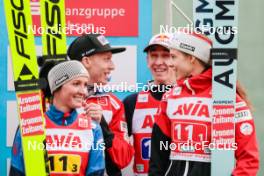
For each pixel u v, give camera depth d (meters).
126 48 11.17
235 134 8.69
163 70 10.17
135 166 10.35
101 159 8.98
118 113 10.08
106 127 9.63
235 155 8.73
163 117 8.95
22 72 8.97
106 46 9.90
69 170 8.84
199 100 8.74
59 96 8.92
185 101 8.79
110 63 9.98
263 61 12.79
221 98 8.68
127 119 10.36
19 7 9.05
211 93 8.73
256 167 8.60
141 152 10.29
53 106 8.96
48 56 9.55
